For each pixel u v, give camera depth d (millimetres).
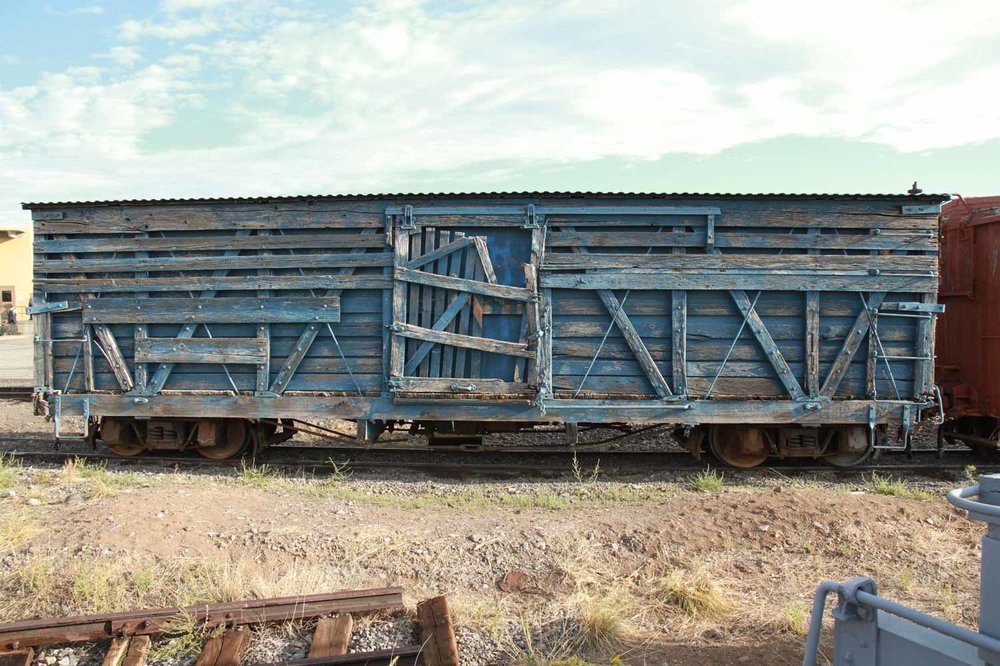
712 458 9547
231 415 8930
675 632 4641
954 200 10141
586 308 8586
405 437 10852
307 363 8930
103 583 4789
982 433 9734
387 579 5266
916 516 6258
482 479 8602
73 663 4168
